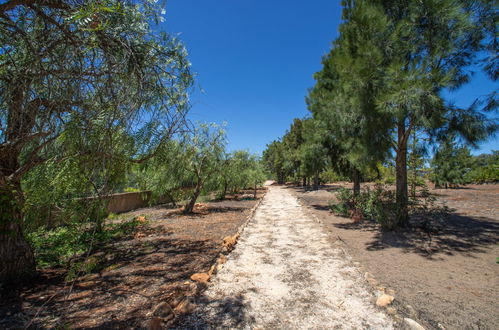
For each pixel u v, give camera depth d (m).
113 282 3.25
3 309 2.58
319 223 6.92
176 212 9.53
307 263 3.81
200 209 10.43
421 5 4.79
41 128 1.73
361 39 5.63
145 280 3.30
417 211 6.18
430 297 2.71
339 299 2.71
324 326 2.23
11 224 3.19
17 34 1.83
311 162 10.20
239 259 4.03
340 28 7.24
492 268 3.46
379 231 5.83
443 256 4.01
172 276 3.43
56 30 1.77
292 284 3.09
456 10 4.36
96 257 4.24
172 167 3.65
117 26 1.89
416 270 3.48
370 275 3.28
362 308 2.52
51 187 3.35
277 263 3.82
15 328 2.23
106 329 2.21
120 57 1.98
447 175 16.86
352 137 6.77
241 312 2.46
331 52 8.57
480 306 2.50
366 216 7.34
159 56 2.32
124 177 3.65
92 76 1.83
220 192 14.87
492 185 19.19
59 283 3.25
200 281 3.16
